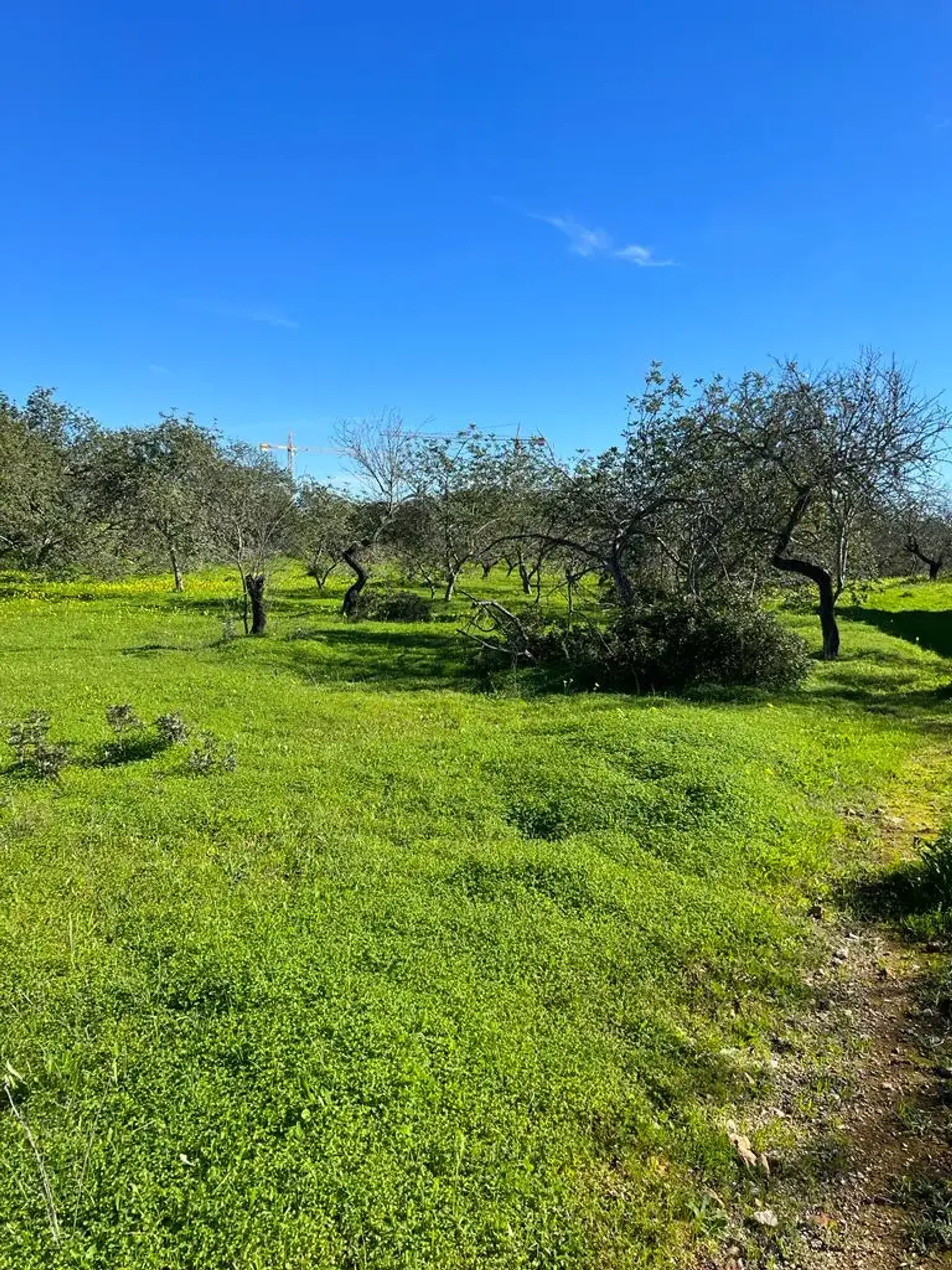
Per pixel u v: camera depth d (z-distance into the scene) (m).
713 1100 3.80
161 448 30.12
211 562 29.22
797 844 6.71
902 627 23.34
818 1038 4.38
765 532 16.69
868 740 10.09
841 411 15.59
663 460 16.30
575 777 7.61
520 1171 3.19
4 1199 2.95
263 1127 3.27
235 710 11.19
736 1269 2.97
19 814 6.73
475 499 26.80
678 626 13.95
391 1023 3.91
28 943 4.73
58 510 28.41
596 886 5.61
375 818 6.95
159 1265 2.71
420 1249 2.83
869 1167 3.48
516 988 4.41
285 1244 2.79
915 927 5.50
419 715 11.32
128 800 7.20
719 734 9.09
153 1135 3.24
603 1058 3.90
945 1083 4.01
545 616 21.28
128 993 4.22
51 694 11.67
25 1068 3.64
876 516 17.67
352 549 24.66
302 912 5.10
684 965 4.82
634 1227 3.07
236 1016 3.97
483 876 5.76
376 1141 3.22
